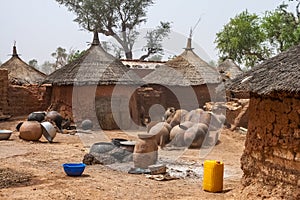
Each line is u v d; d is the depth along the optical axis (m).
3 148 14.64
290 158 7.28
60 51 50.50
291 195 7.19
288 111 7.36
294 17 35.28
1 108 24.09
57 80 23.66
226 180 10.75
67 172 10.58
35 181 9.83
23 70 28.69
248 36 39.97
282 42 35.56
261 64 8.96
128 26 41.31
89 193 8.88
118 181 10.27
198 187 9.88
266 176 7.89
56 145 16.02
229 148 16.58
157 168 11.32
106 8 41.12
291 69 7.54
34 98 25.88
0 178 9.93
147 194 9.04
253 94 8.59
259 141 8.16
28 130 16.58
